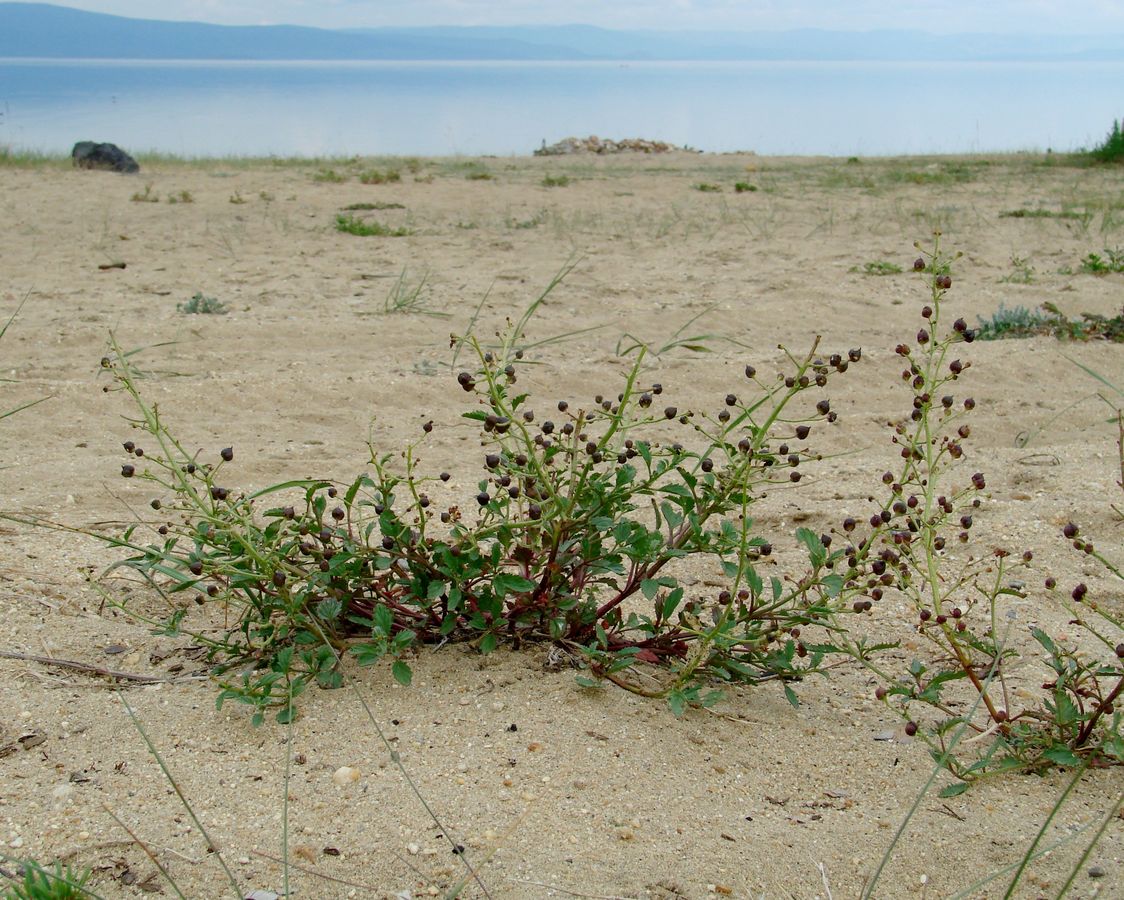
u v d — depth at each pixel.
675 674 2.89
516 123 92.50
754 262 9.71
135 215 12.42
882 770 2.57
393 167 19.56
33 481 4.34
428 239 11.04
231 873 2.17
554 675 2.83
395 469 4.58
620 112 121.38
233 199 13.73
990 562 3.68
